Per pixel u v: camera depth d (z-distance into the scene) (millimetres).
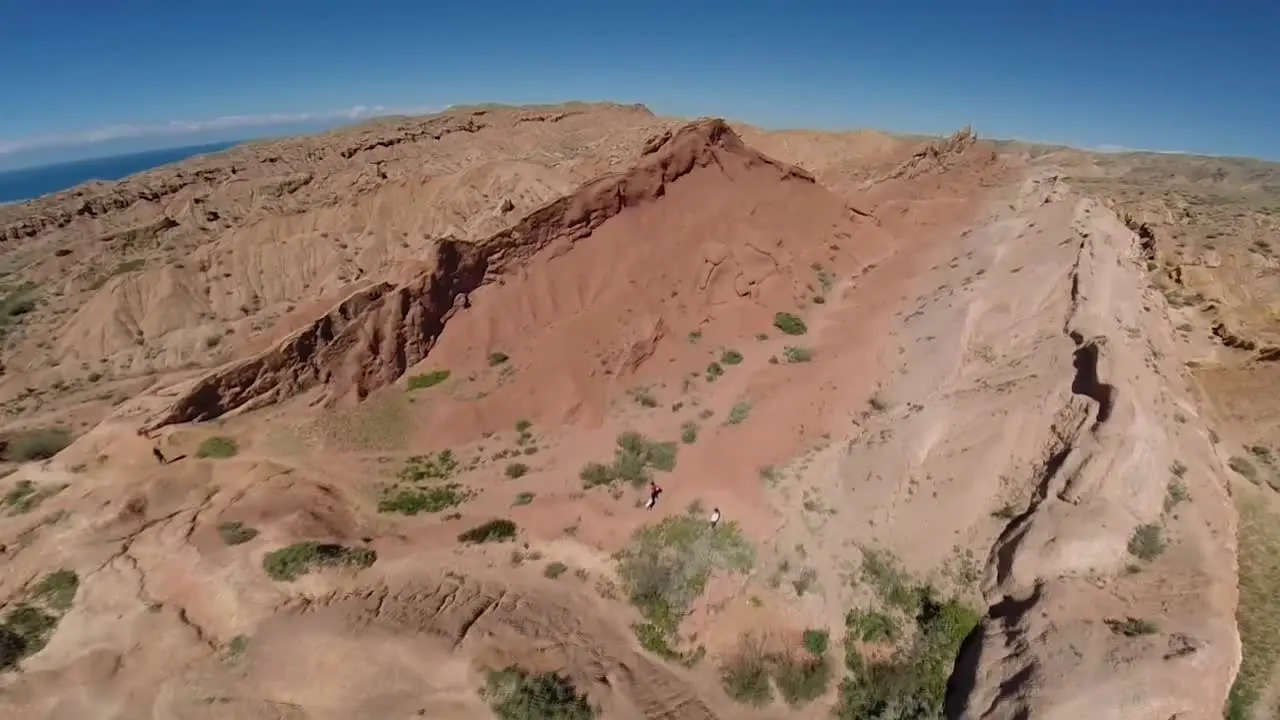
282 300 65250
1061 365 32562
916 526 28094
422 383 36469
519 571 27000
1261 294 51094
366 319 36656
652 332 38688
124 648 24156
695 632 25156
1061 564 24891
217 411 34750
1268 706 23141
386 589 25625
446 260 38188
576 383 36219
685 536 27703
